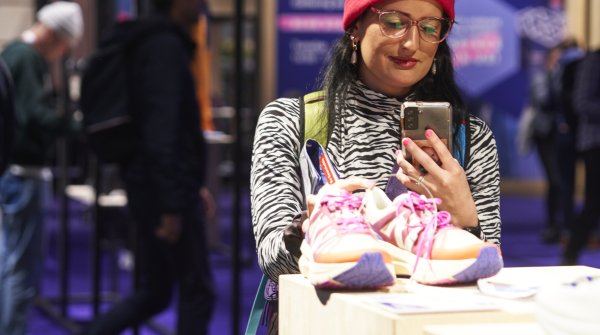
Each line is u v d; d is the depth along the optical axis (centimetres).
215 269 740
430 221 144
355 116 178
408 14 168
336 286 136
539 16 1222
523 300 131
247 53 1209
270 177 170
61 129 439
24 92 435
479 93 1232
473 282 143
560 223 888
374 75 177
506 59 1230
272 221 164
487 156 182
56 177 928
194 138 387
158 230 382
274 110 179
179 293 394
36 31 447
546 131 828
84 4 649
